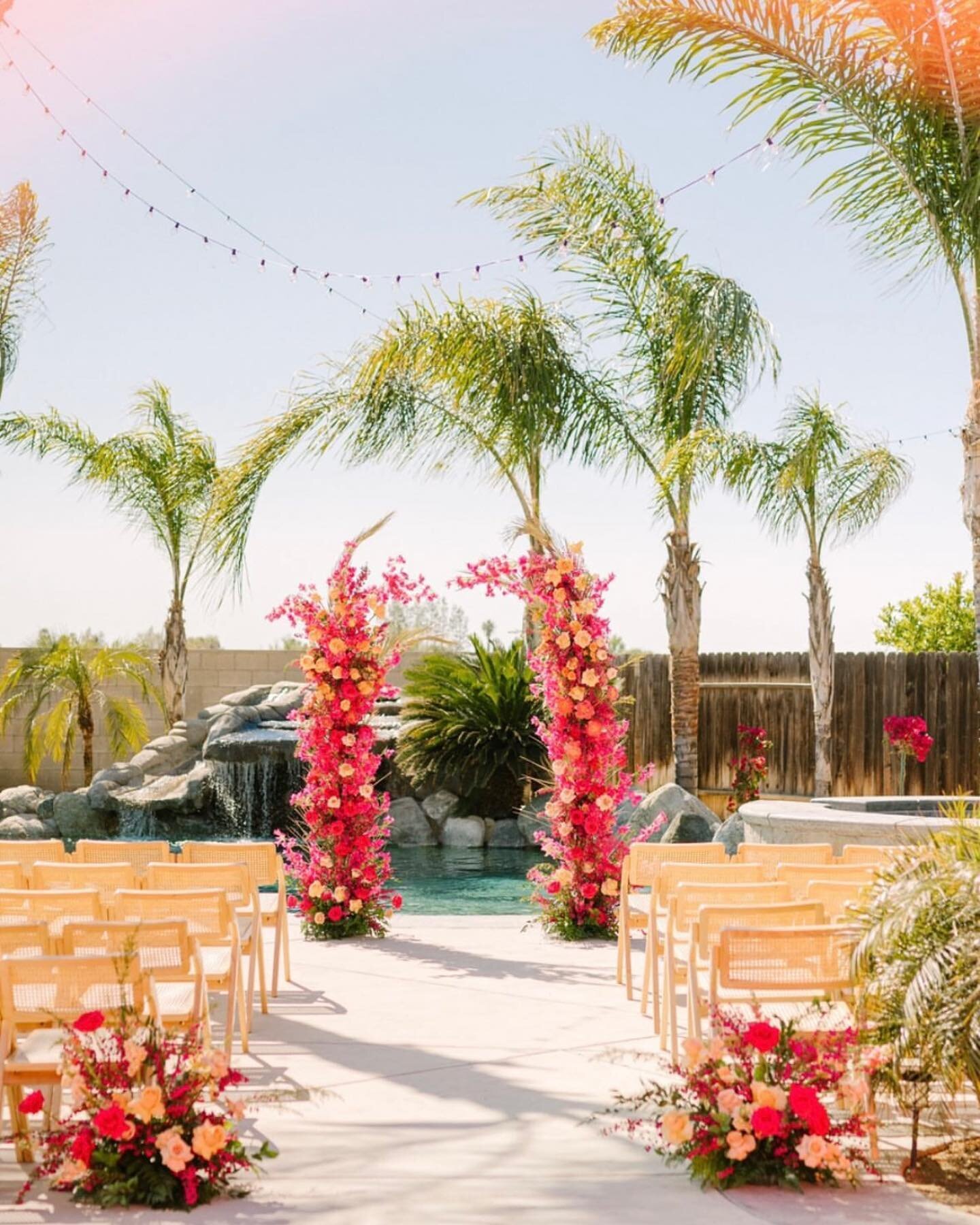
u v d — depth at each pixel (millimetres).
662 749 17141
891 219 9695
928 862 4012
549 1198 3486
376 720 17938
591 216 14695
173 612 20266
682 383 14133
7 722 20484
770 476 14594
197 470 19672
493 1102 4469
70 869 6004
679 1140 3631
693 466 13969
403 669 19438
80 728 19953
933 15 8430
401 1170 3736
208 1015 4793
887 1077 3775
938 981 3645
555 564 8500
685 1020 5805
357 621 8500
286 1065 5016
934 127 8859
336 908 8156
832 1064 3816
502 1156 3869
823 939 4375
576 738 8414
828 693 14930
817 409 14461
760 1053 3871
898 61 8828
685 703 14867
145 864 6770
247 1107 4398
